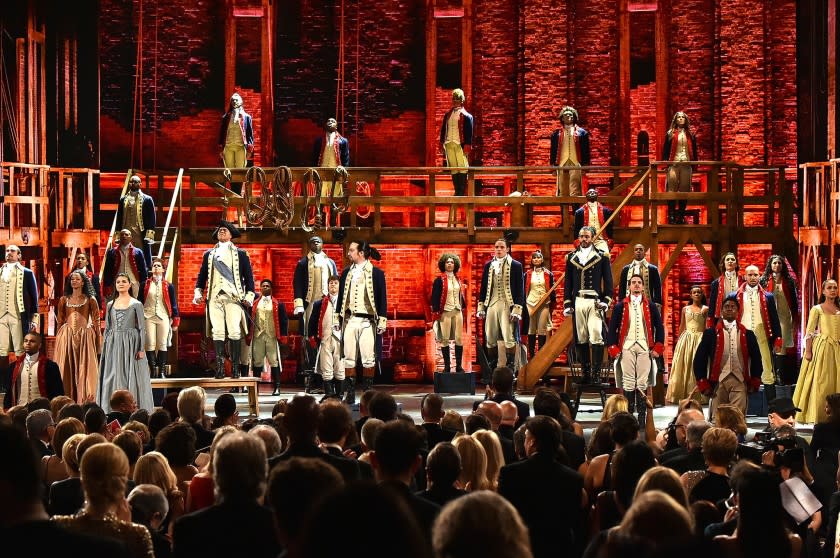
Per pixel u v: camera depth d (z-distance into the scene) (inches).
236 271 622.5
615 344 537.6
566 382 628.1
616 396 340.8
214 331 618.2
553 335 634.2
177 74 839.1
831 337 527.5
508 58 839.7
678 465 279.1
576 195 713.6
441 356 815.7
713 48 825.5
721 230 687.7
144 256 676.7
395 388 743.1
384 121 844.0
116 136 832.9
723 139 822.5
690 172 697.6
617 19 832.9
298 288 644.7
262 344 692.7
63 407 336.2
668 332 802.8
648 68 834.2
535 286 677.3
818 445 343.0
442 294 653.9
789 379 746.8
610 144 834.2
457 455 211.2
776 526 176.1
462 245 776.9
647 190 690.8
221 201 706.8
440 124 840.3
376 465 201.2
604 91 834.8
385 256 824.3
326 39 844.0
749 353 501.7
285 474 146.9
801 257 776.3
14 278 626.2
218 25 842.2
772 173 722.8
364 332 590.6
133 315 532.7
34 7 801.6
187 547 177.5
